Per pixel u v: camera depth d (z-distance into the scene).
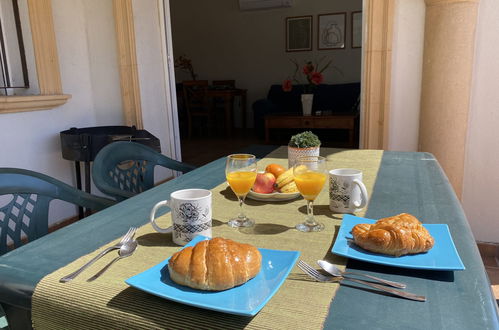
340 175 1.02
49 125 2.78
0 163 2.43
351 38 6.98
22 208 1.26
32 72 2.63
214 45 7.89
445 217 0.98
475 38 2.21
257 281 0.63
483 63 2.22
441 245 0.77
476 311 0.58
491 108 2.25
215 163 1.67
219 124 7.93
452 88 2.21
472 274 0.69
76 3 3.01
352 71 7.09
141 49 3.25
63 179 2.91
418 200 1.11
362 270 0.71
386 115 2.49
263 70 7.67
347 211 1.03
